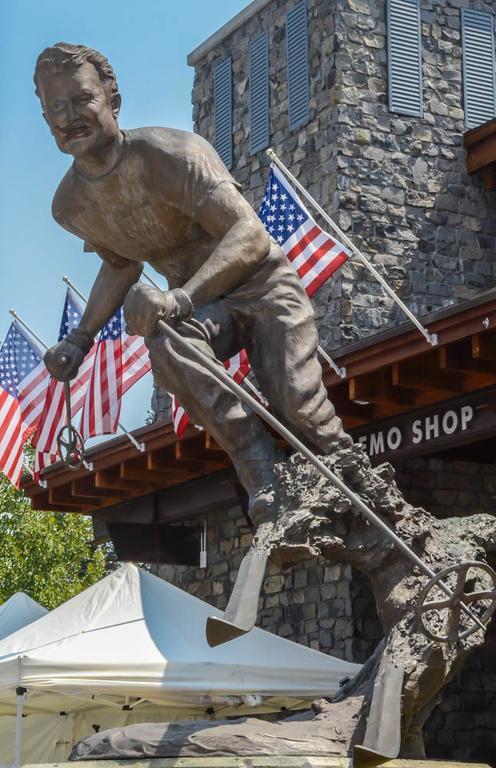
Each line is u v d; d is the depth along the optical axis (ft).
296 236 37.55
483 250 57.00
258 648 32.22
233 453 14.43
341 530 14.19
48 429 41.27
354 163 55.62
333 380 38.75
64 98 14.26
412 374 37.11
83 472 51.65
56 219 15.60
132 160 14.49
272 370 14.56
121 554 53.83
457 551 14.39
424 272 55.67
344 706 13.82
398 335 36.24
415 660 13.52
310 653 32.78
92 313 16.29
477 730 43.98
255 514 14.08
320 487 13.91
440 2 59.16
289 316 14.60
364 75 56.85
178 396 14.52
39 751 38.14
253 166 61.21
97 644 31.19
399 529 14.28
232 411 14.24
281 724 13.56
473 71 58.85
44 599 72.79
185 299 13.88
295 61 59.00
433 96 57.93
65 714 37.83
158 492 53.26
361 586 45.57
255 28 62.59
